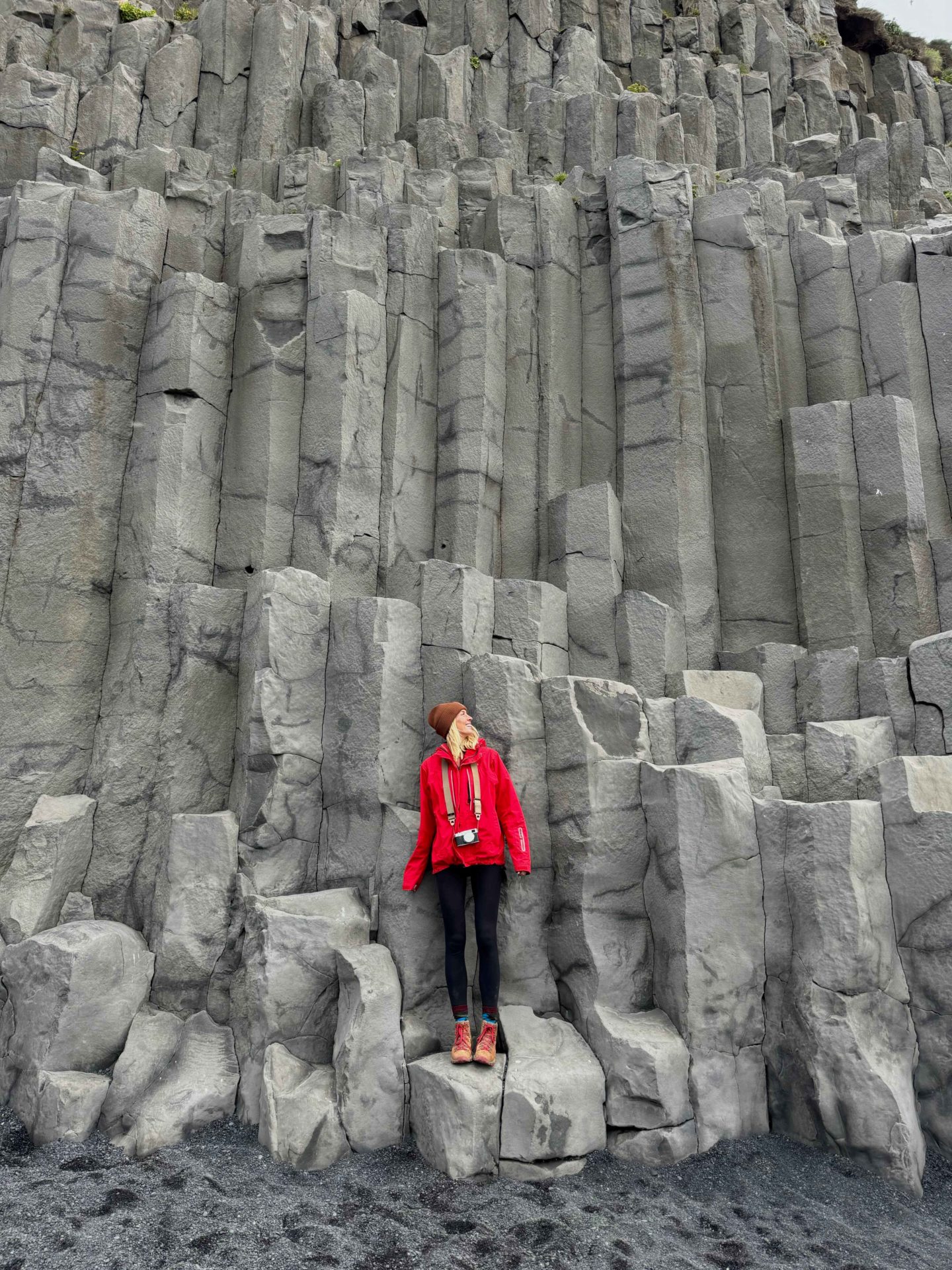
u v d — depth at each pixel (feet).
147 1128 12.98
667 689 18.66
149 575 18.21
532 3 35.78
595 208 24.98
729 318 22.88
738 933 14.01
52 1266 10.14
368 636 16.53
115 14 30.81
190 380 19.67
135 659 17.57
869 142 32.99
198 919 15.28
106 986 14.37
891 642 19.48
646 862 14.92
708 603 20.81
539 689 15.88
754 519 21.59
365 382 20.71
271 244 21.58
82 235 20.36
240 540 19.65
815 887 13.74
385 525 20.36
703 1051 13.55
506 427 22.80
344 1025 13.64
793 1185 12.48
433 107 32.65
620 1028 13.70
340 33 33.63
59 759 17.31
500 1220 11.37
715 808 14.07
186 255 22.35
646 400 22.21
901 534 19.75
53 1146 12.91
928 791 13.97
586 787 14.85
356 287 21.39
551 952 14.90
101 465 19.21
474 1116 12.34
